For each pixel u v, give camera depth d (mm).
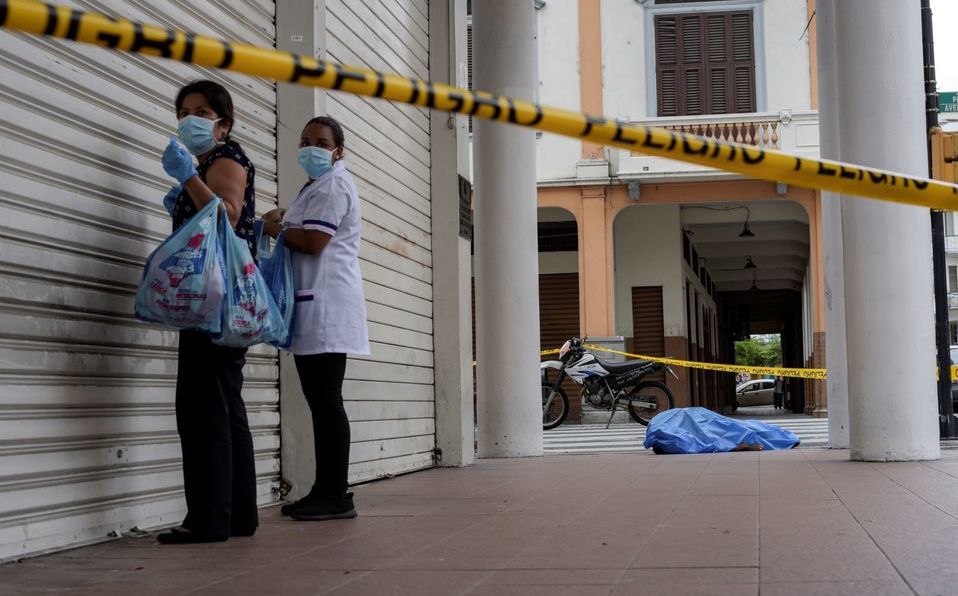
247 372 5172
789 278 32531
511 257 9531
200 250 3752
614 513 4754
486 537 4066
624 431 15570
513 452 9414
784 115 19844
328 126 4695
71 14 1525
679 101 21078
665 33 21172
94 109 4066
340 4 6457
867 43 7297
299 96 5602
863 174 2215
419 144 8070
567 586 2986
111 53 4184
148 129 4426
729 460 8133
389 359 7207
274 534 4242
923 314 7395
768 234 24219
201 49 1629
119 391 4133
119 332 4152
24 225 3654
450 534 4180
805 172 2146
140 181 4355
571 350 15562
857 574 3041
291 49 5621
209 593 2979
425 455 7934
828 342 9789
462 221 8453
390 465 7145
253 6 5391
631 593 2848
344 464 4754
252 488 4215
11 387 3564
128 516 4176
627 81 21203
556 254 22297
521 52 9617
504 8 9570
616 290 22016
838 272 9719
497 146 9594
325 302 4609
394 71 7617
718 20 21031
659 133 2000
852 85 7352
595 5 21328
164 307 3746
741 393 47844
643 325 21953
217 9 5027
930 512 4480
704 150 2035
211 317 3805
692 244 25156
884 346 7387
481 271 9617
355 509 5105
